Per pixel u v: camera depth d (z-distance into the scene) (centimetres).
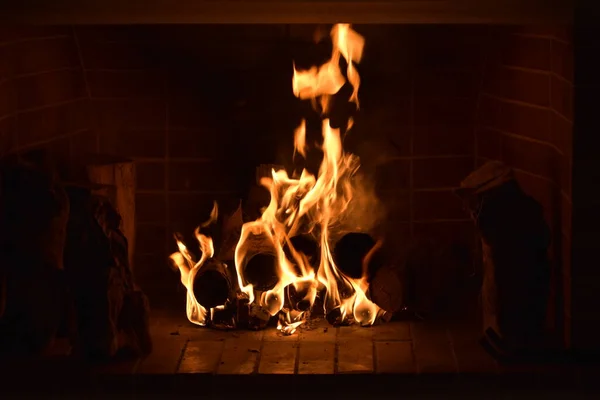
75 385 281
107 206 295
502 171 295
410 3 286
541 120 312
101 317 289
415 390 281
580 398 280
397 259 314
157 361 292
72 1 285
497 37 331
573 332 289
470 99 345
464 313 332
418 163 350
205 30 339
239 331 319
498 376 280
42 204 285
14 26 305
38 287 288
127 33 339
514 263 289
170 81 345
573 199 286
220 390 281
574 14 280
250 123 348
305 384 281
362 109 345
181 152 351
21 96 311
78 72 343
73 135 342
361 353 297
